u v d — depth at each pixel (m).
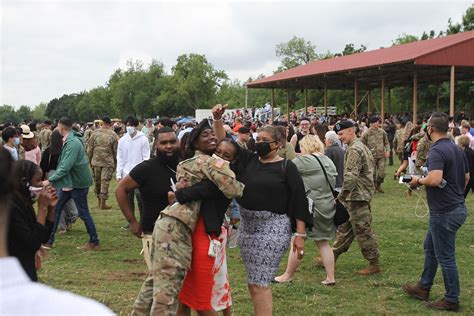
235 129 12.35
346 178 6.54
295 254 6.44
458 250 8.12
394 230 9.60
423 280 5.89
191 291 4.17
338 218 6.30
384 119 29.20
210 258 4.11
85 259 7.62
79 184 8.05
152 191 4.71
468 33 27.58
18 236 3.22
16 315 1.21
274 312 5.52
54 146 8.38
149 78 96.19
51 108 134.75
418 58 23.81
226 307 4.59
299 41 85.31
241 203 4.74
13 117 146.50
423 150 12.95
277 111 41.28
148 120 19.52
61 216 9.00
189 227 4.02
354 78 33.47
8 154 1.44
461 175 5.41
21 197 3.29
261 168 4.78
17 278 1.25
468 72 30.41
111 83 106.00
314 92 65.50
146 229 4.81
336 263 7.49
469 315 5.46
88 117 115.56
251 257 4.74
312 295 6.08
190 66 92.25
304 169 6.21
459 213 5.40
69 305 1.25
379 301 5.88
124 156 9.77
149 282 4.38
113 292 6.07
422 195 13.76
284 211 4.76
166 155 4.71
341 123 6.59
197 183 4.00
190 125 16.31
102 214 11.35
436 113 5.44
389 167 21.34
